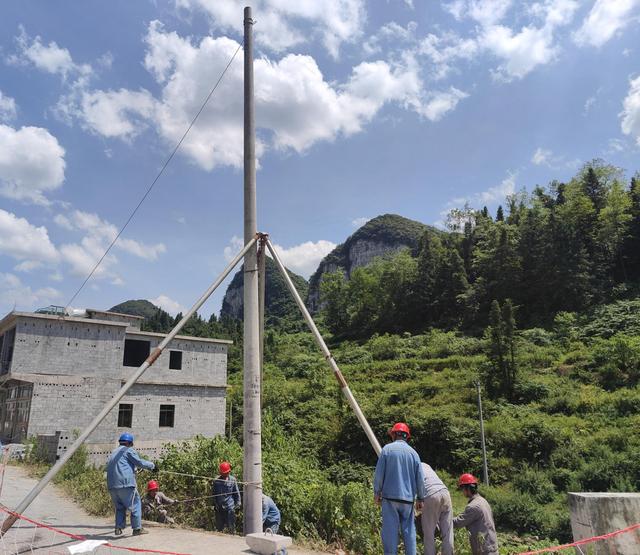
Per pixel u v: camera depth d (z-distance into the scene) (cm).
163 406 3191
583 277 6550
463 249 9650
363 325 9419
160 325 9919
